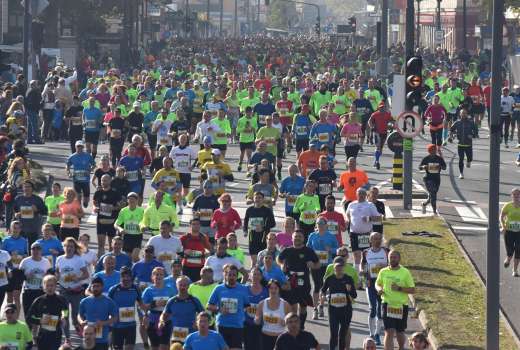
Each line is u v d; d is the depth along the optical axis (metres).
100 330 28.92
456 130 61.53
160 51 172.38
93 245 44.03
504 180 61.69
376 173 62.84
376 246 32.53
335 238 34.41
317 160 47.84
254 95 73.06
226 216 37.75
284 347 26.11
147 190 56.53
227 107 76.69
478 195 56.44
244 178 60.59
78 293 31.94
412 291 30.64
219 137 58.41
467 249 44.59
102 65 124.31
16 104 62.59
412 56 51.47
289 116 69.25
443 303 35.03
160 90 76.69
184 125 61.03
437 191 52.16
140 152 48.12
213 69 117.44
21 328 27.73
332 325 30.36
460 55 136.25
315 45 190.38
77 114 66.44
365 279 33.34
